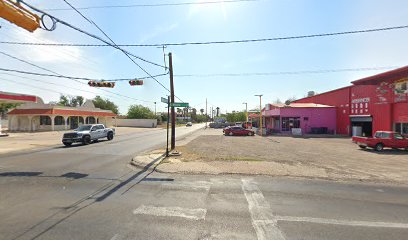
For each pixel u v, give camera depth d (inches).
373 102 1239.5
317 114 1562.5
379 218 234.8
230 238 192.7
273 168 470.3
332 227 213.8
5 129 1902.1
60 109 1866.4
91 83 719.1
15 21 254.7
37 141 1080.8
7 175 413.7
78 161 562.9
